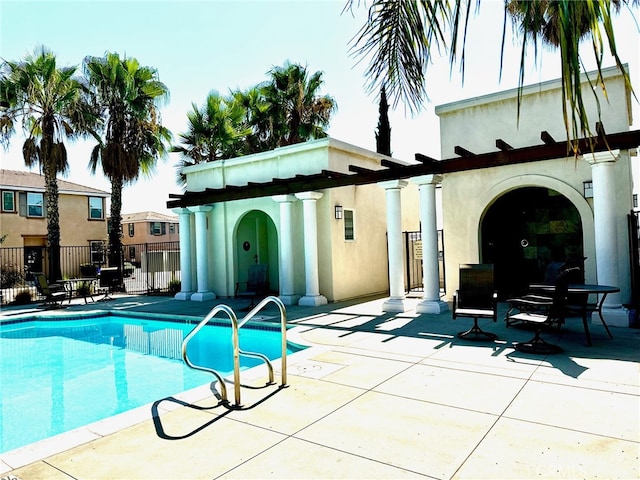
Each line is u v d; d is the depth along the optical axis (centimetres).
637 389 469
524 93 1066
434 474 310
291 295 1278
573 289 672
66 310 1322
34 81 1576
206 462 338
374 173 1066
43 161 1638
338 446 358
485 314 708
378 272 1534
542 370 546
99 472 327
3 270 2411
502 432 373
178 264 2466
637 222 916
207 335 1012
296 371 577
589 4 186
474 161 918
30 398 637
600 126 200
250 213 1597
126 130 1728
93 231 2911
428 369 568
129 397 632
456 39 228
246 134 2141
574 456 329
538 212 1137
